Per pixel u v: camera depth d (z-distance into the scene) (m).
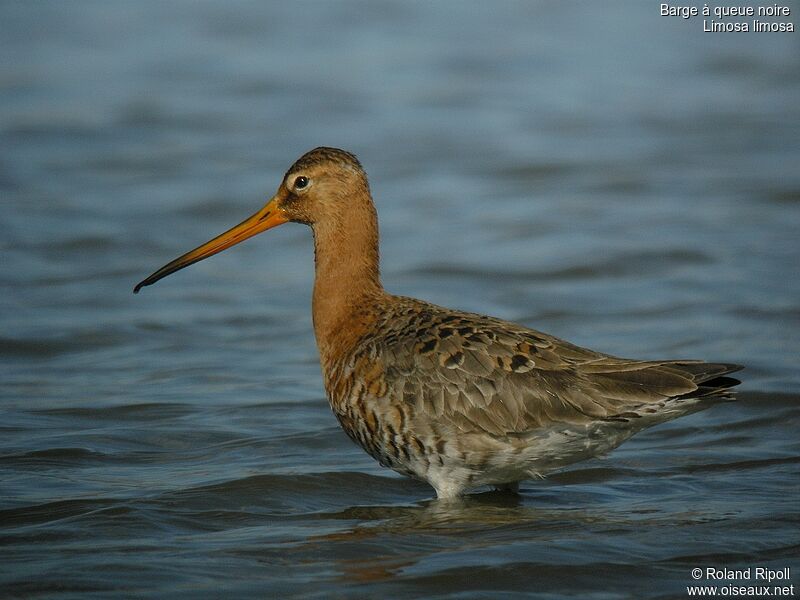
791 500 11.58
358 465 12.73
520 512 11.40
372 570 9.96
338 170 12.18
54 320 17.33
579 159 26.38
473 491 12.08
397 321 11.71
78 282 19.08
